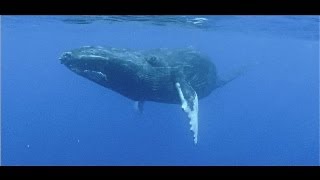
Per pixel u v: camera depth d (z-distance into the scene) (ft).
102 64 40.11
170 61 45.47
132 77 42.29
